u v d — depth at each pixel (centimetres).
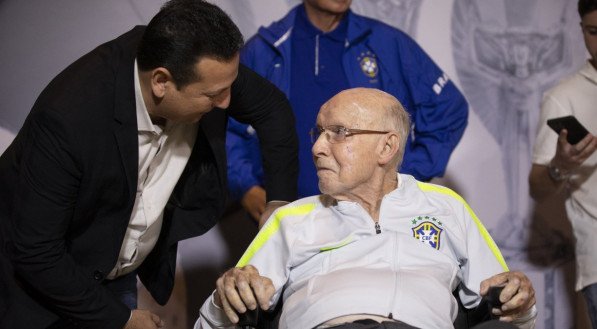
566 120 337
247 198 306
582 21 351
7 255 197
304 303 185
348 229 197
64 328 210
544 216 352
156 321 207
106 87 188
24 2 313
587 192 342
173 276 230
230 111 224
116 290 230
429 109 316
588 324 353
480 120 351
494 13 349
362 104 194
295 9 314
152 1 323
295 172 236
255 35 312
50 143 180
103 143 187
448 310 184
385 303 180
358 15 316
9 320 199
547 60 354
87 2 318
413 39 335
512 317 183
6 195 196
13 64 313
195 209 226
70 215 191
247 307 175
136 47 194
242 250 327
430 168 309
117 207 198
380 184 198
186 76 179
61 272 189
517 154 354
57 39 316
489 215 354
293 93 304
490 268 198
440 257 195
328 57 307
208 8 181
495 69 351
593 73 350
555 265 354
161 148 207
